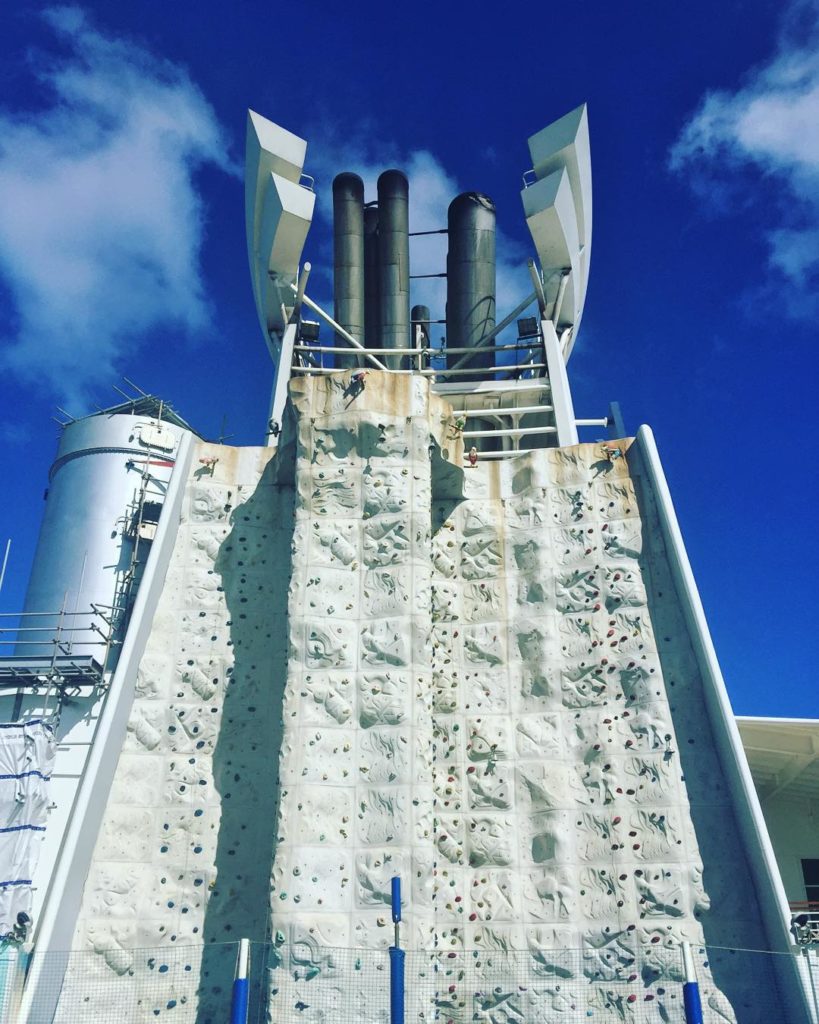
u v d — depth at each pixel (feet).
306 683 55.36
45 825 66.54
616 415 73.51
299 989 48.08
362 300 86.07
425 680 55.67
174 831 55.83
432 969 49.47
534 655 61.11
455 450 64.85
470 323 84.58
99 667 73.97
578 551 63.67
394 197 88.07
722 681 56.39
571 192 79.10
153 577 62.03
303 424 62.03
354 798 52.65
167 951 52.37
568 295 80.84
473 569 64.80
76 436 96.63
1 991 46.09
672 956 50.85
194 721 59.11
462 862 55.57
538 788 56.95
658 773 55.62
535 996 51.29
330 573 58.39
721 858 52.85
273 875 50.67
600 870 53.98
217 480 67.82
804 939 47.75
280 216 75.41
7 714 72.38
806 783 81.35
